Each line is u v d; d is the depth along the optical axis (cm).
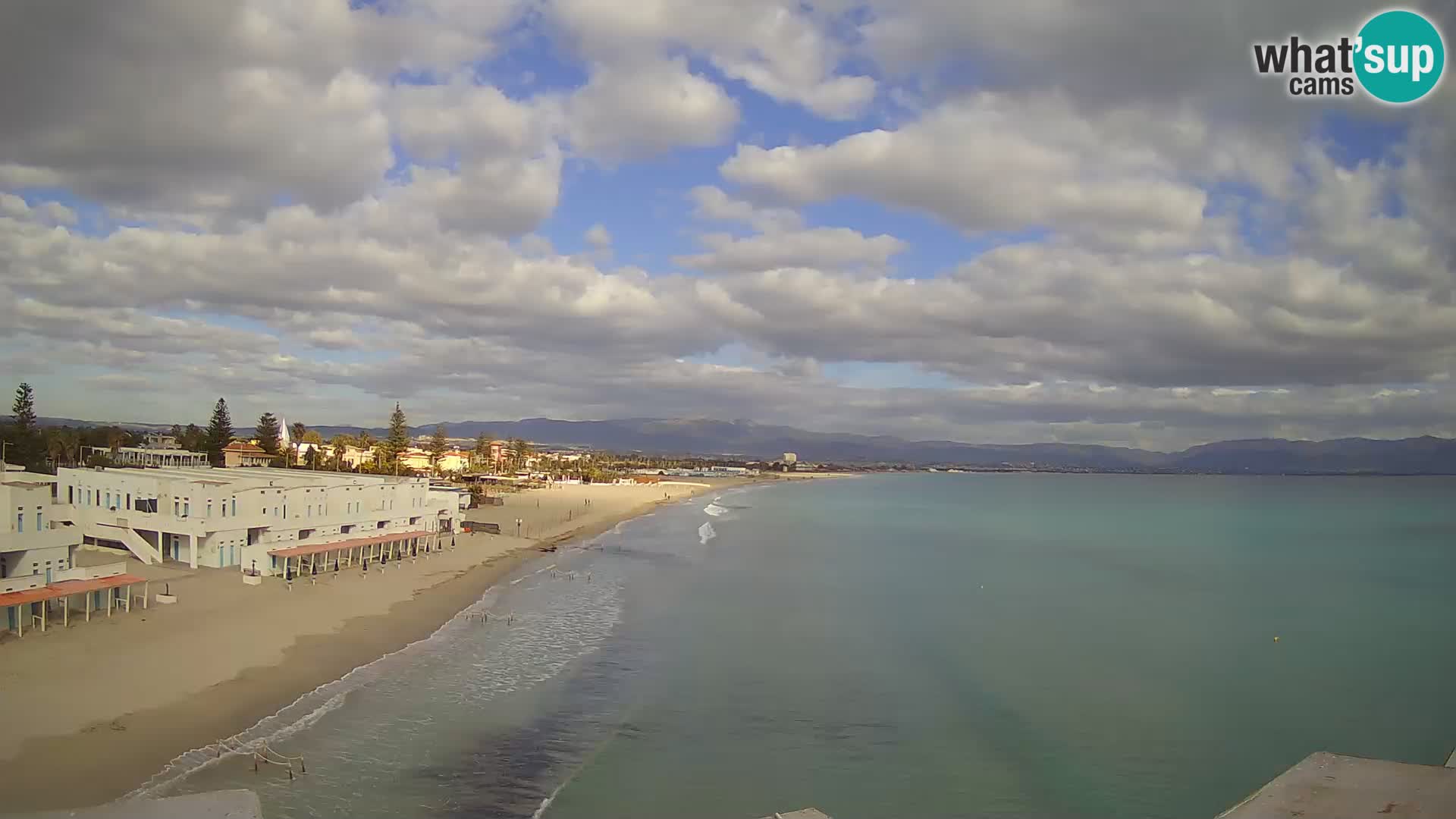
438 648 4838
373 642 4819
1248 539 12675
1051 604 6962
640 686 4303
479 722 3650
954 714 3962
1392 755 3472
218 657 4209
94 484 7119
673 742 3534
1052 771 3294
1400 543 12169
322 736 3372
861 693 4278
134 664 3984
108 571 4906
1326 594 7575
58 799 2653
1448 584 8175
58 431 14962
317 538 7194
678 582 7731
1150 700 4228
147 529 6625
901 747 3538
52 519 5438
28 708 3338
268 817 2684
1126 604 6956
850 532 13262
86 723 3241
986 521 16038
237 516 6550
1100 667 4875
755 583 7819
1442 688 4469
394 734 3456
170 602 5222
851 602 6900
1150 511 19712
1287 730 3781
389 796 2902
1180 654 5200
